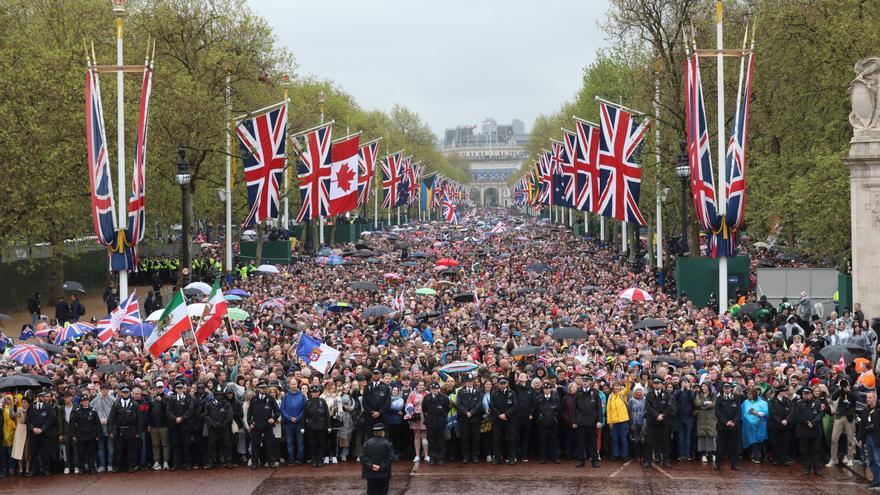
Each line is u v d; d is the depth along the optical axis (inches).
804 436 1806.1
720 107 3093.0
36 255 4990.2
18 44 4040.4
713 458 1919.3
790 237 4621.1
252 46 4842.5
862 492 1673.2
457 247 7165.4
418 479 1796.3
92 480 1845.5
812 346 2364.7
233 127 4566.9
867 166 2790.4
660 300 3417.8
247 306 3393.2
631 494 1673.2
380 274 4763.8
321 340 2517.2
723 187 3061.0
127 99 4079.7
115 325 2598.4
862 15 3710.6
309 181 4744.1
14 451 1873.8
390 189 7751.0
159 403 1908.2
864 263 2810.0
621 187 3900.1
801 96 4028.1
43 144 3649.1
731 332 2586.1
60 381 1930.4
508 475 1822.1
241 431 1924.2
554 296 3732.8
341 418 1934.1
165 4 4697.3
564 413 1903.3
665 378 1867.6
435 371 1946.4
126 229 2989.7
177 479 1834.4
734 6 4439.0
